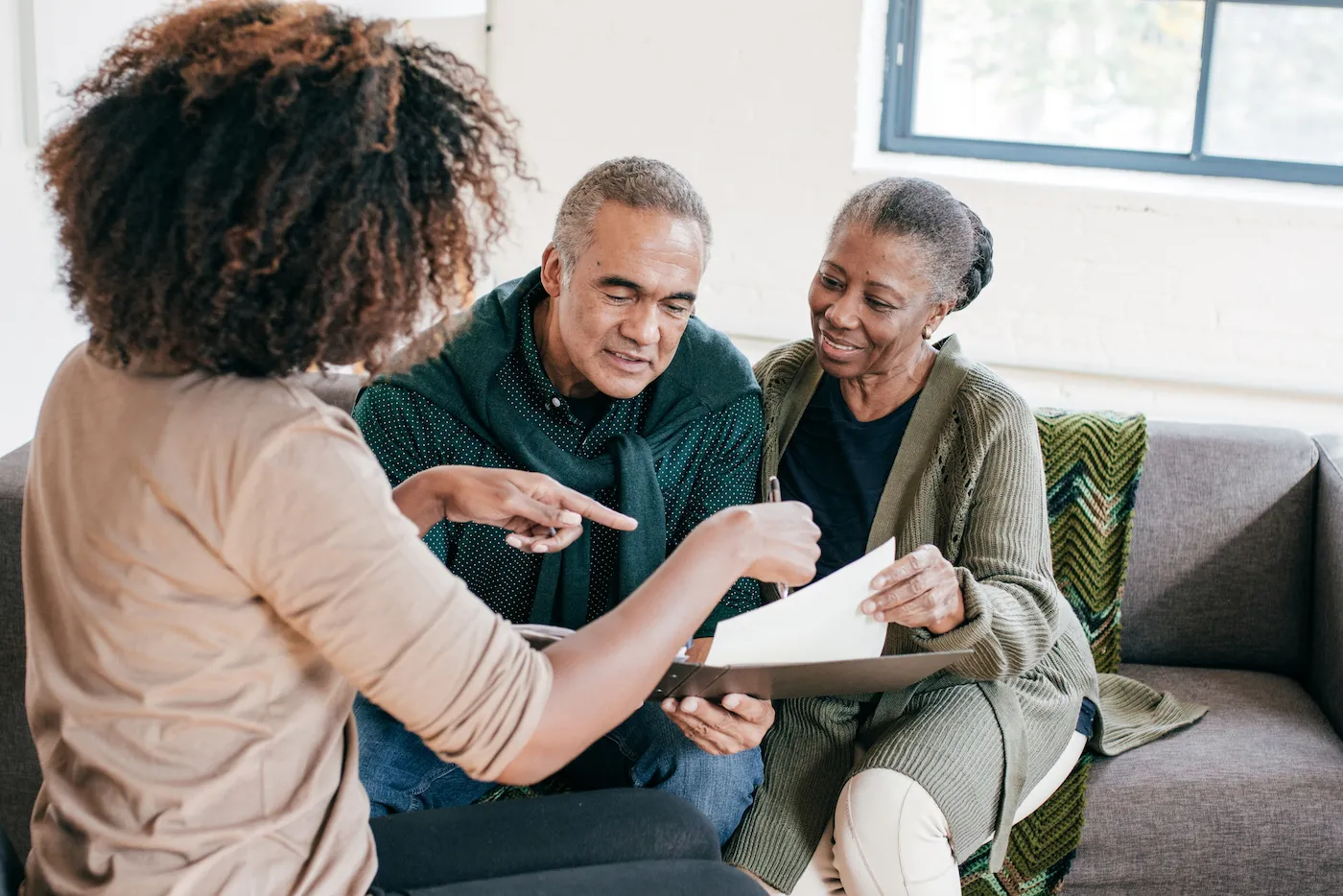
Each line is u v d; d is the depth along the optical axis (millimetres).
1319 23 3482
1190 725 1870
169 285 876
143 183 868
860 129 3635
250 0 937
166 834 912
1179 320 3506
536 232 3830
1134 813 1713
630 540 1632
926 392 1694
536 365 1616
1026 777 1626
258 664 925
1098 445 1981
